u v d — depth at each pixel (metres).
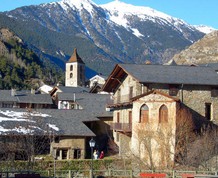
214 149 53.25
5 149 54.06
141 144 54.75
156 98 54.91
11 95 94.88
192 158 51.75
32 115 62.78
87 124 68.00
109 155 63.75
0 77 166.38
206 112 59.12
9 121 59.50
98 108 72.19
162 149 53.06
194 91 58.84
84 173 47.56
